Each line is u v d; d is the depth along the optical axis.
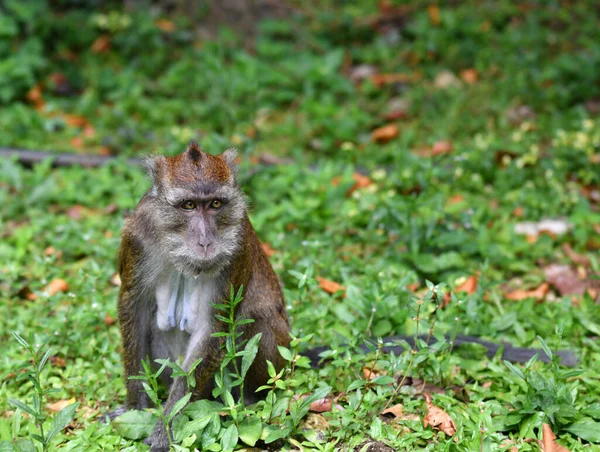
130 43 19.67
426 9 21.69
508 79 18.62
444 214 12.38
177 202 7.75
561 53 20.00
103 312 10.08
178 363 8.24
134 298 8.30
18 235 12.49
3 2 19.88
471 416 8.18
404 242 11.97
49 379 9.10
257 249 8.69
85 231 12.62
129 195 12.99
